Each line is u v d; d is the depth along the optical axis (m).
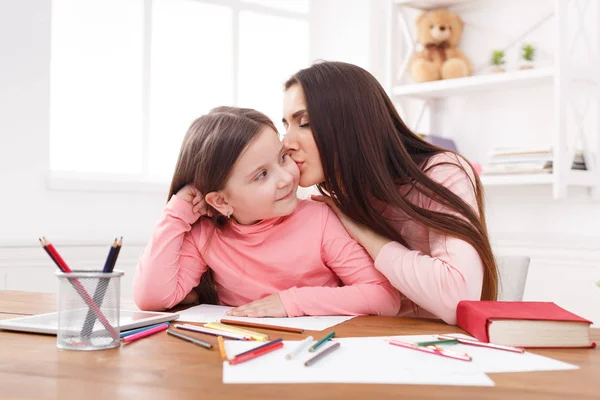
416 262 1.22
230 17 3.03
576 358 0.87
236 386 0.72
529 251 2.72
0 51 2.48
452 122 3.01
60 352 0.89
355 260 1.33
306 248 1.35
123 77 2.86
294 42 3.26
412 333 1.05
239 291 1.41
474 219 1.26
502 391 0.70
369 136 1.32
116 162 2.87
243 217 1.33
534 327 0.94
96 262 2.65
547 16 2.68
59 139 2.74
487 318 0.94
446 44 2.87
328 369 0.79
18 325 1.04
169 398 0.67
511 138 2.81
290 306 1.22
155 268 1.32
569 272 2.62
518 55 2.78
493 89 2.80
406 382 0.73
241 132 1.24
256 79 3.17
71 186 2.61
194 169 1.30
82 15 2.76
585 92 2.58
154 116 2.94
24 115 2.53
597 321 2.55
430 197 1.29
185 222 1.35
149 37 2.83
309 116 1.32
